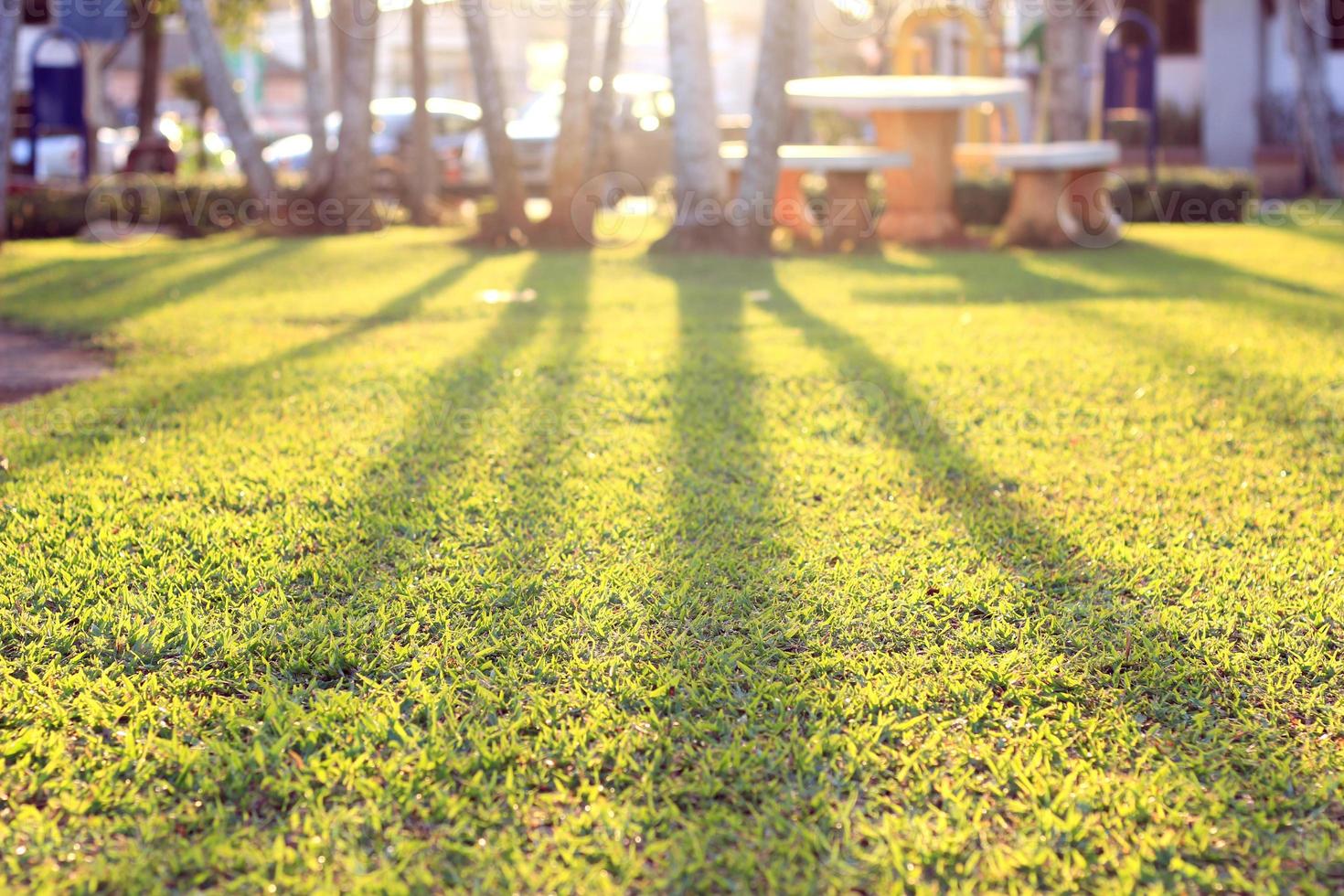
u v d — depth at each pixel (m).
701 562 3.45
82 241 13.89
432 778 2.35
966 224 15.37
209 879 2.06
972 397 5.45
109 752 2.44
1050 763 2.44
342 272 10.39
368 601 3.17
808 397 5.47
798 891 2.02
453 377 5.85
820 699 2.66
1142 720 2.61
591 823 2.21
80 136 16.22
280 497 4.01
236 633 2.99
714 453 4.53
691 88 11.60
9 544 3.53
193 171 22.28
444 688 2.69
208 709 2.61
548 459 4.49
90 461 4.44
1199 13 23.44
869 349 6.54
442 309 8.20
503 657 2.87
